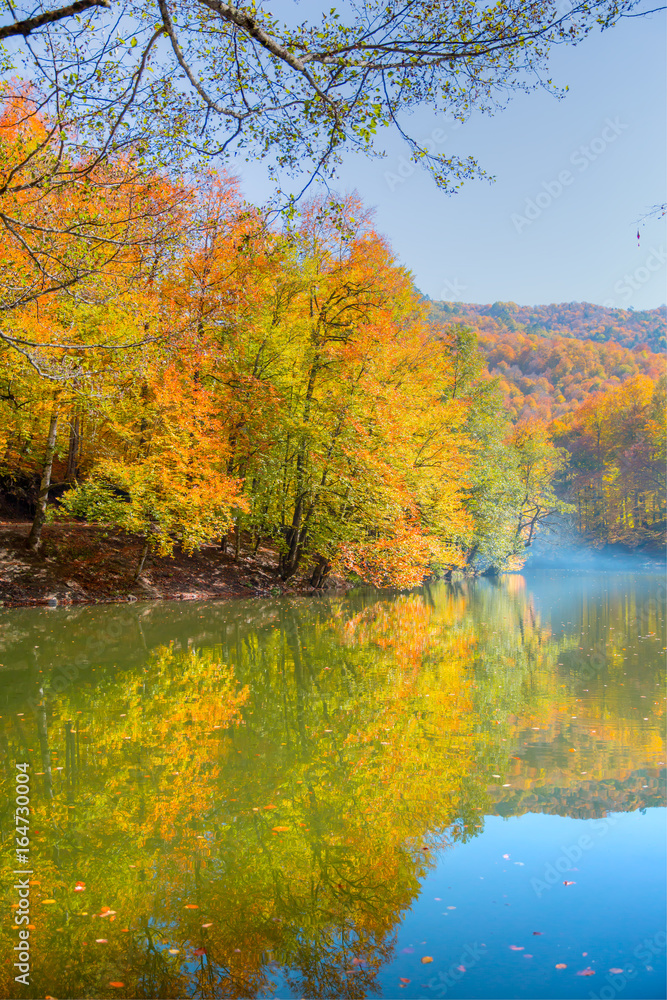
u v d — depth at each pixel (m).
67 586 18.34
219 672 10.94
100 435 20.12
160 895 4.08
